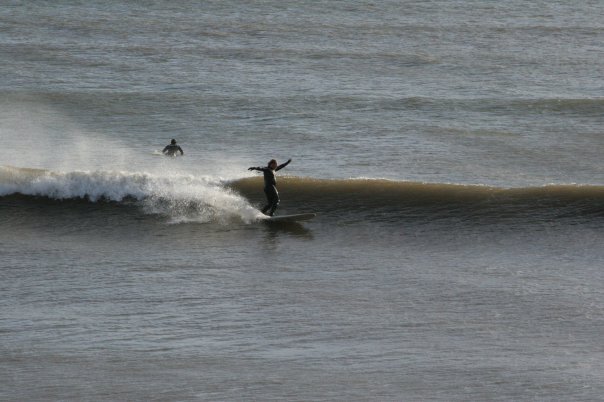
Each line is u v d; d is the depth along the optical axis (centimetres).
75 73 13638
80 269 6091
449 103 12200
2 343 4938
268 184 7225
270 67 14250
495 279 5984
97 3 18138
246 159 9512
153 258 6334
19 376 4588
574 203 7525
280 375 4625
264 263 6256
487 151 9850
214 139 10381
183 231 6938
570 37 16562
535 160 9488
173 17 17325
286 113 11594
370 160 9456
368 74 13975
